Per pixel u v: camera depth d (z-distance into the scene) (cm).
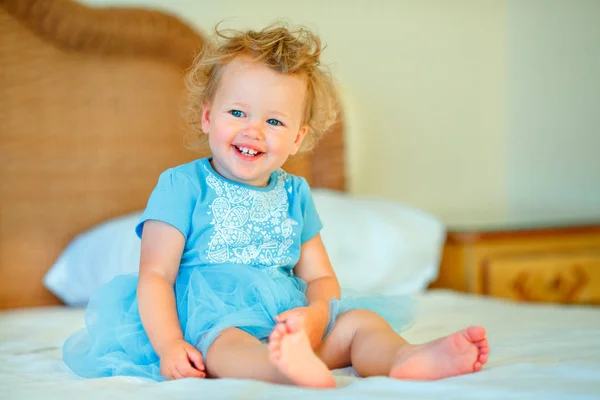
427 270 217
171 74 229
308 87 123
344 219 212
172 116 229
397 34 277
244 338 100
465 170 294
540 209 312
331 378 90
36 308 204
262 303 109
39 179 210
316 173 247
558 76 316
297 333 89
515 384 88
